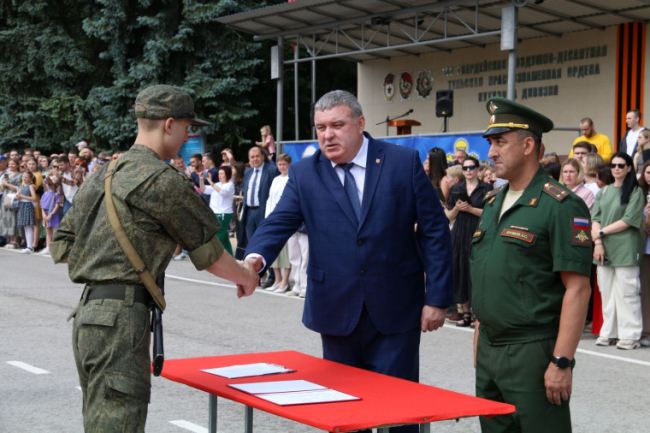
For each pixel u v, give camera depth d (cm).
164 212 323
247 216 1176
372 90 2266
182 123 344
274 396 314
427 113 2125
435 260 407
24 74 2844
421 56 2136
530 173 364
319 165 416
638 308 812
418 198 407
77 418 556
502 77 1962
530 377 352
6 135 2836
